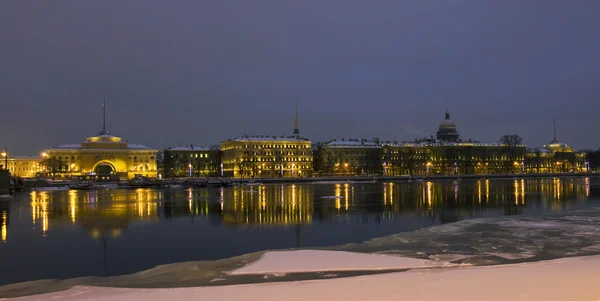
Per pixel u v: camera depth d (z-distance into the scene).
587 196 110.06
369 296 26.53
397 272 33.19
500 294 26.16
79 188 169.12
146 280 33.22
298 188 161.00
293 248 45.28
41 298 28.83
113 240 50.75
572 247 42.75
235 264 37.38
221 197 114.00
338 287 28.73
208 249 45.62
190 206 88.44
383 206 86.56
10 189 143.75
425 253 40.69
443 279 29.95
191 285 31.45
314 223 63.19
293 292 27.89
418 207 84.50
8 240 50.88
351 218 68.31
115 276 35.06
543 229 52.91
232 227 59.72
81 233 55.41
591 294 25.81
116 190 159.12
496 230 52.59
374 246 44.19
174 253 43.94
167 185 185.25
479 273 31.52
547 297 25.38
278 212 76.69
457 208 82.25
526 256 39.12
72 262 40.69
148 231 56.78
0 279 35.53
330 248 44.03
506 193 122.69
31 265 39.75
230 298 27.08
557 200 98.75
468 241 46.09
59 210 81.44
